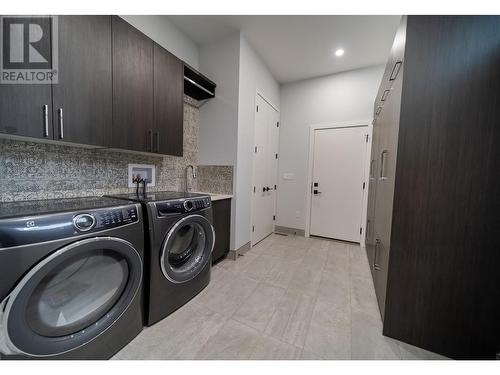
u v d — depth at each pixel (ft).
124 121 5.14
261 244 10.58
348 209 11.12
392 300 4.49
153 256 4.67
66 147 5.09
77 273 3.50
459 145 3.74
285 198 12.71
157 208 4.73
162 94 6.13
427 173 4.00
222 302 5.74
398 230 4.35
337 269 7.86
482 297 3.76
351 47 8.80
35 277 2.88
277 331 4.71
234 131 8.25
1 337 2.75
